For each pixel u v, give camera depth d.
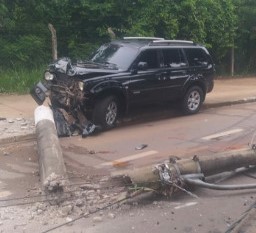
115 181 7.26
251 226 6.26
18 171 8.42
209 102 15.36
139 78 11.73
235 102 15.96
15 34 18.39
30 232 5.96
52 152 7.94
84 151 9.66
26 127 11.07
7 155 9.38
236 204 7.03
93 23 19.69
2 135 10.35
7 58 17.27
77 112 10.95
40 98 11.35
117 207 6.71
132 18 19.19
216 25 21.00
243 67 24.86
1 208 6.68
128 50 12.03
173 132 11.48
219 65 23.45
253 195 7.41
